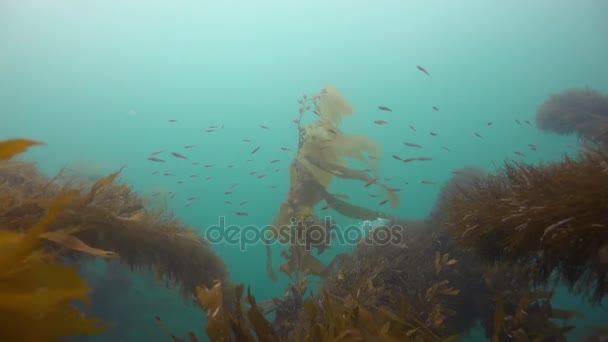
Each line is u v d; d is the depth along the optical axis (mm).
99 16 29469
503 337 3311
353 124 24172
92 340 3404
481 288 3947
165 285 3436
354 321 1760
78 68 29266
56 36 28062
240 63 38594
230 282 3580
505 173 2510
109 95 31156
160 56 35312
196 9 34938
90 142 23578
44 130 24266
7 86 26938
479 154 17703
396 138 23656
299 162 4762
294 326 3205
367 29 36000
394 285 3803
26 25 26969
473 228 2260
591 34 24500
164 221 3260
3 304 826
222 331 1539
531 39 27766
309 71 39344
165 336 4121
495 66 29359
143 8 32094
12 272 882
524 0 26953
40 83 28062
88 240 2488
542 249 1821
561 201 1699
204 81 37781
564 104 7707
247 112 36125
